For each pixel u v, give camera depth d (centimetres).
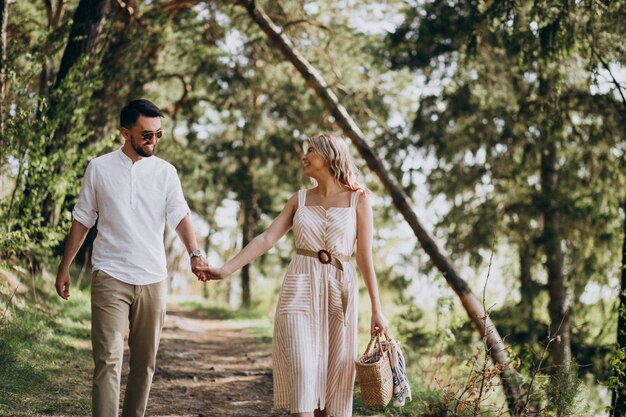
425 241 1268
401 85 1784
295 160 2114
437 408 574
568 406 557
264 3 1581
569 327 1496
